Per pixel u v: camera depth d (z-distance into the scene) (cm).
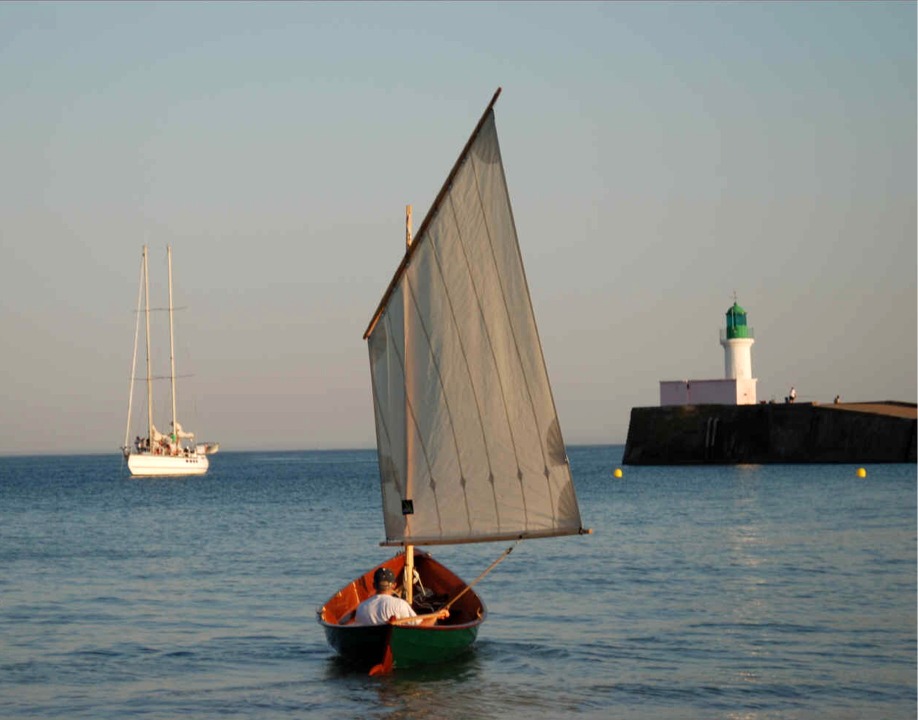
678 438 14112
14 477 18175
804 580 4156
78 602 3847
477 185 2703
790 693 2502
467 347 2730
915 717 2309
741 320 14100
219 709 2428
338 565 4881
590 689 2558
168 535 6469
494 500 2745
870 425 12812
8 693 2573
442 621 2916
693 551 5184
